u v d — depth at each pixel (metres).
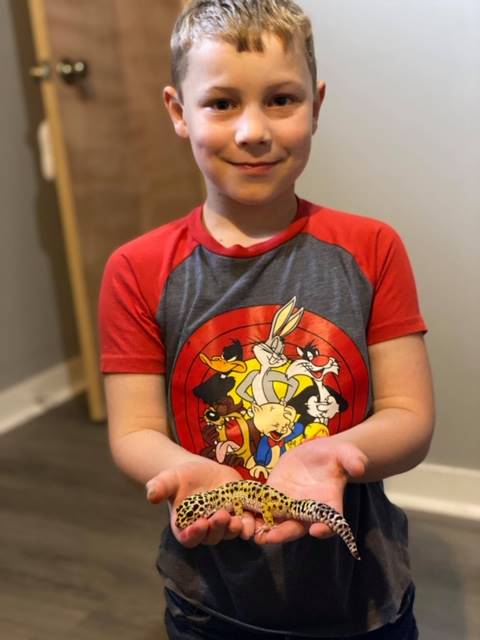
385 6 1.26
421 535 1.43
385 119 1.32
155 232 0.72
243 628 0.71
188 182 2.07
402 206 1.36
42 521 1.57
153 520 1.56
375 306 0.68
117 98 2.00
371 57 1.29
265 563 0.69
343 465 0.57
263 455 0.66
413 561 1.37
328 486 0.58
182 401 0.68
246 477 0.67
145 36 1.98
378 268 0.68
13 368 2.07
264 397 0.66
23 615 1.31
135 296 0.69
